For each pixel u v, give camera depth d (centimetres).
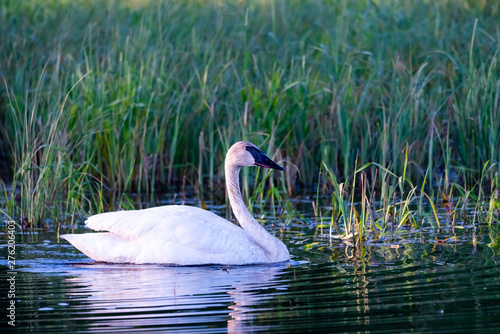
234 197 1174
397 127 1617
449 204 1449
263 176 1512
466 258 1081
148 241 1121
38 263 1116
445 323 811
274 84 1738
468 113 1636
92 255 1128
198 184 1672
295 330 802
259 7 2431
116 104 1666
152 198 1605
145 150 1662
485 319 819
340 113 1670
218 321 831
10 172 1814
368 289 940
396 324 812
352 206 1254
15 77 1888
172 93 1789
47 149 1399
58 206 1451
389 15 2177
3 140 1839
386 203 1295
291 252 1166
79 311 874
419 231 1277
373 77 1817
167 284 991
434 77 1842
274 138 1588
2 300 921
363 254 1134
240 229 1149
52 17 2283
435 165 1656
